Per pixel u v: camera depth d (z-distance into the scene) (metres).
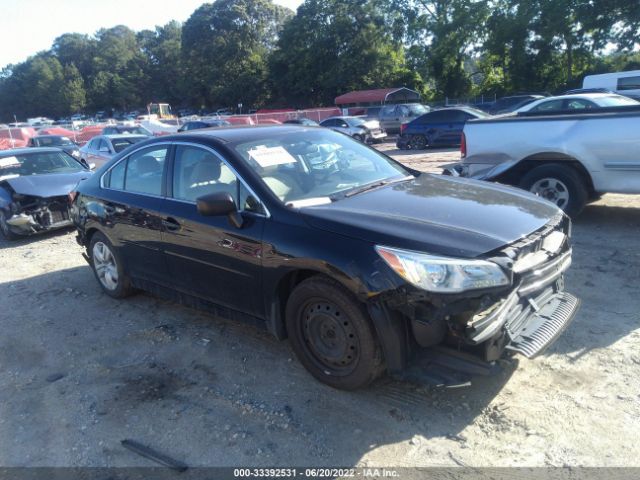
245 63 66.00
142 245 4.57
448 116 18.62
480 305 2.81
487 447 2.82
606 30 35.53
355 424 3.09
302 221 3.35
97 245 5.31
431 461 2.75
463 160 7.40
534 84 40.72
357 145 4.66
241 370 3.80
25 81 114.88
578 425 2.94
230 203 3.53
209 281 3.98
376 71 52.09
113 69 112.38
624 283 4.80
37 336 4.65
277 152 4.01
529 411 3.09
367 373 3.16
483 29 41.88
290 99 60.22
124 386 3.70
